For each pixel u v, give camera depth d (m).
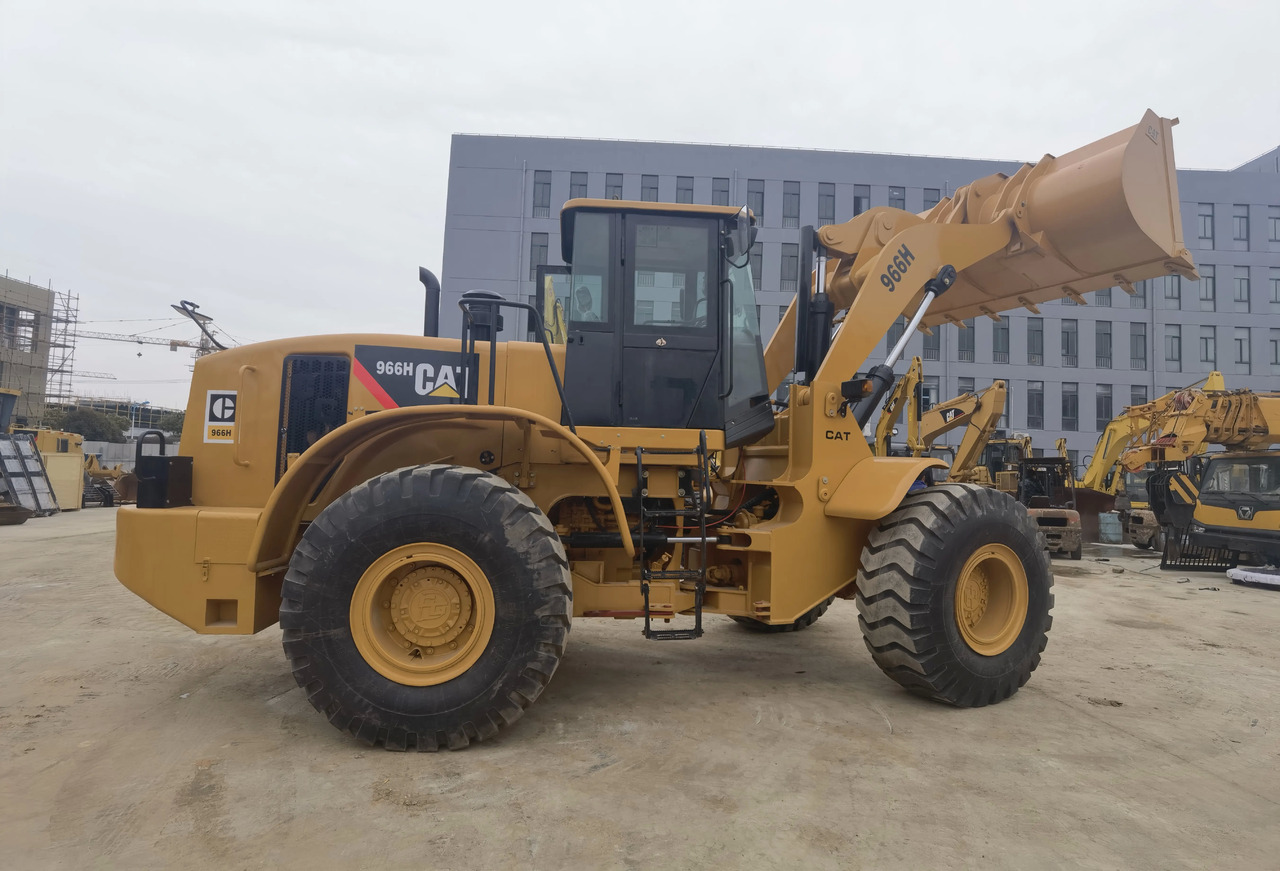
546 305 4.18
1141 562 11.58
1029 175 4.54
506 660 2.98
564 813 2.47
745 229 3.71
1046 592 3.89
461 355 3.66
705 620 5.88
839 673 4.31
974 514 3.71
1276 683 4.32
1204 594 8.11
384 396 3.73
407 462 3.70
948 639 3.58
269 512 3.11
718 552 4.00
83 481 19.42
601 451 3.67
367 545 2.98
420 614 3.07
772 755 3.02
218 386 3.71
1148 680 4.33
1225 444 11.81
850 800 2.62
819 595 3.83
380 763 2.87
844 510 3.77
